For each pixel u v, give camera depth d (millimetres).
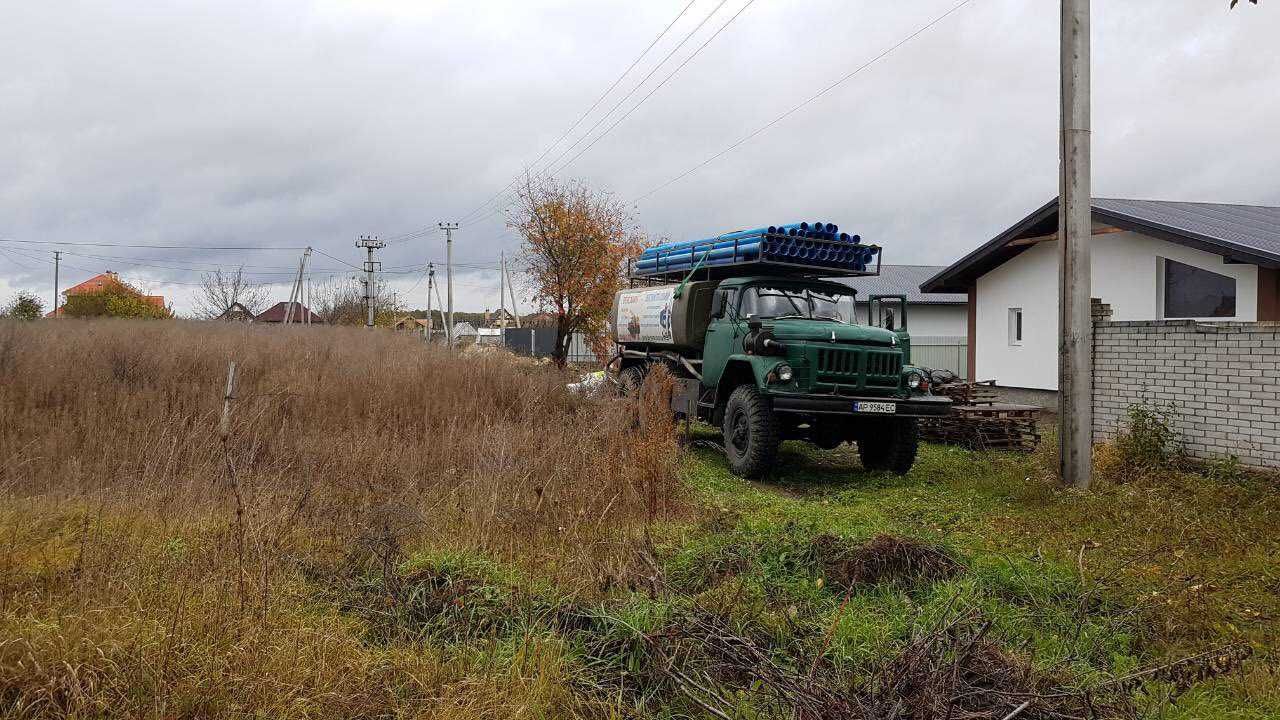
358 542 4969
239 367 10375
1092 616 4359
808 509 7051
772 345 8977
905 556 4984
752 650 3521
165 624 3377
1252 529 6164
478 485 6230
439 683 3322
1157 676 3650
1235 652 3738
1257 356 8000
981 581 4699
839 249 10352
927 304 30953
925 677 3129
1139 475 8336
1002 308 15828
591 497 6039
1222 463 8125
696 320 11008
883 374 8898
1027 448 11273
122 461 6355
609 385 10469
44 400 8047
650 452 6762
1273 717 3270
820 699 3053
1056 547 5875
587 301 26562
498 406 9500
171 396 8375
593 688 3334
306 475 6430
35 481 5953
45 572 4016
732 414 9383
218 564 4082
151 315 42969
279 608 3762
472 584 4340
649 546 5113
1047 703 3094
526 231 26906
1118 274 13258
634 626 3746
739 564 4977
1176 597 4637
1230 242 10586
